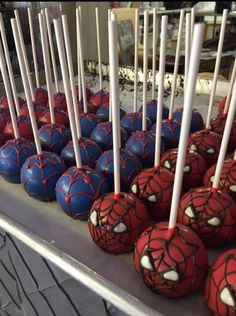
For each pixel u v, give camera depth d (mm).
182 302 156
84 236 194
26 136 264
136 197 189
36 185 214
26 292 210
